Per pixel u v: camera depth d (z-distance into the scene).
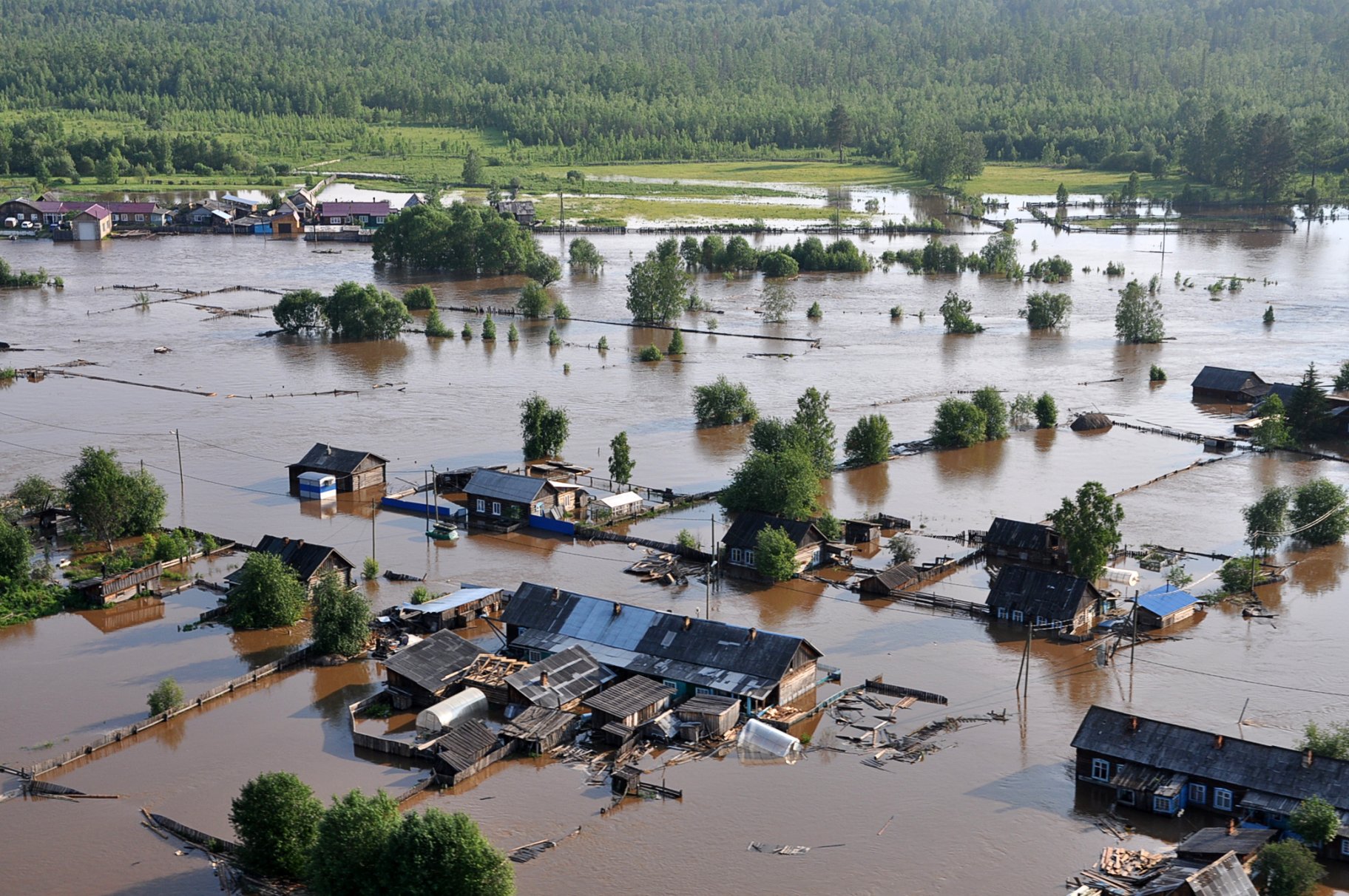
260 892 72.19
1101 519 113.19
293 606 109.31
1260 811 77.06
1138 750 81.88
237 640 106.12
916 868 74.88
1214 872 68.44
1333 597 114.38
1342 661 101.12
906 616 111.06
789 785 83.94
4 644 104.81
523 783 84.31
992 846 76.94
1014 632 107.69
